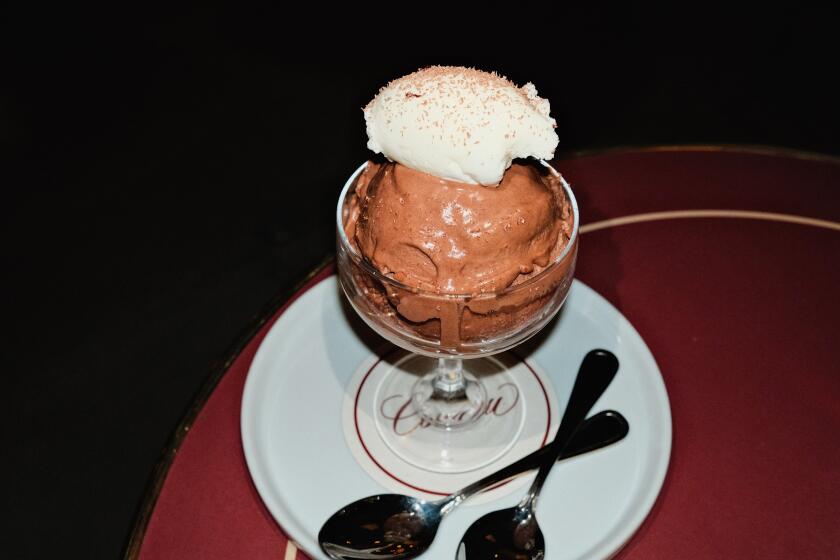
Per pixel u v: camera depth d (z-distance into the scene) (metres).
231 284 0.71
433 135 0.35
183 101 0.91
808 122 0.86
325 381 0.43
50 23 1.02
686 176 0.51
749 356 0.43
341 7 1.02
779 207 0.49
